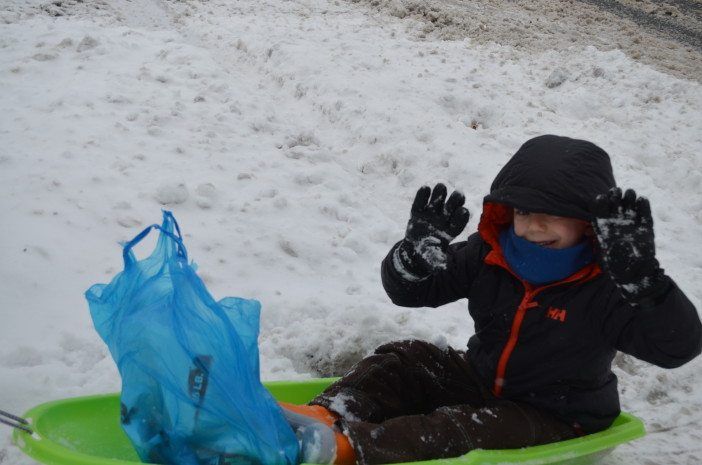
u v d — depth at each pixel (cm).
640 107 875
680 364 261
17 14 907
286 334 400
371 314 402
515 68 952
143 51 810
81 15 977
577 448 280
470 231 577
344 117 726
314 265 486
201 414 237
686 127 834
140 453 243
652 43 1238
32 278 404
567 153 267
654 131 812
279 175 588
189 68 767
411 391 303
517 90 867
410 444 257
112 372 347
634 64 991
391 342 313
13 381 321
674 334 249
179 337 237
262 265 471
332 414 277
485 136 728
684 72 1068
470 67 920
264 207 531
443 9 1211
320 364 386
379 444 252
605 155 276
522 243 273
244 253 477
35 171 514
